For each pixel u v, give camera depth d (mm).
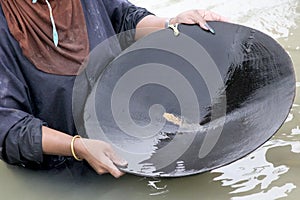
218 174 1823
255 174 1803
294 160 1853
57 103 1868
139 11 2174
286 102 1693
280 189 1724
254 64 1896
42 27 1832
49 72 1839
